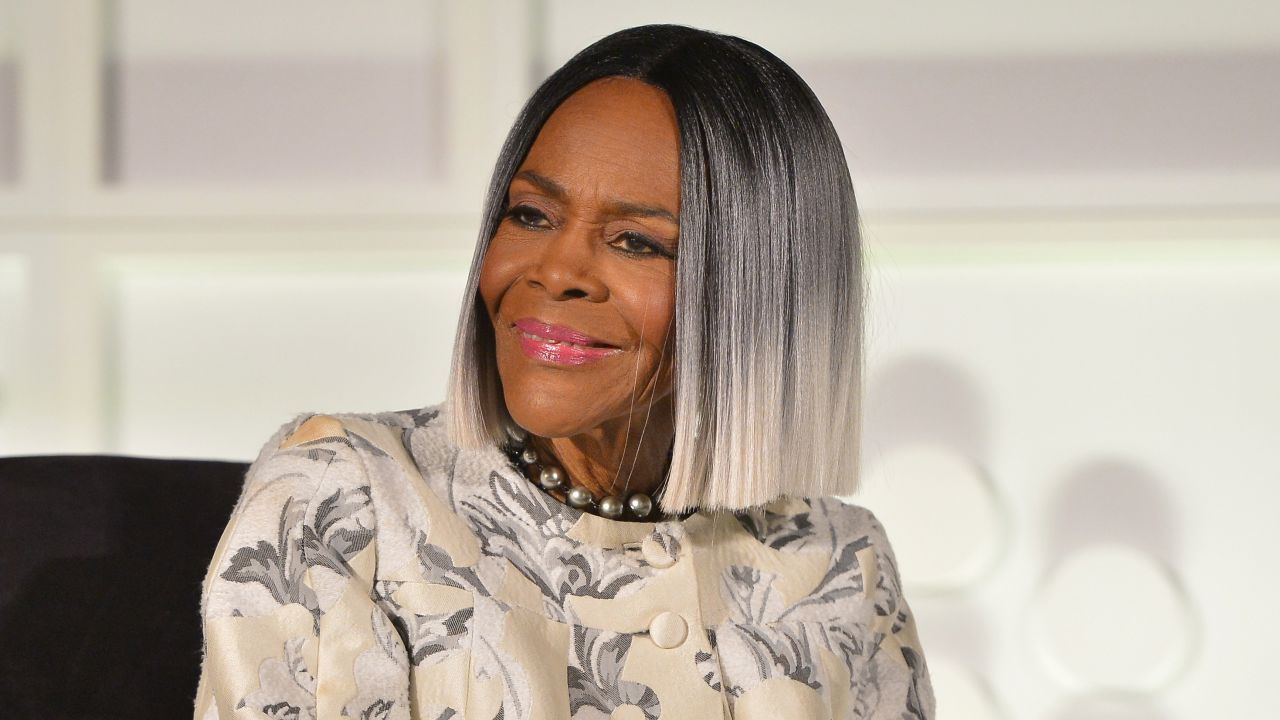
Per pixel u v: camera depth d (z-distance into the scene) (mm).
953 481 6332
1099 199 6348
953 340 6461
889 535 6348
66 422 6305
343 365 6531
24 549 3244
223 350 6531
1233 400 6453
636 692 2957
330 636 2734
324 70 6527
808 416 3059
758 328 2951
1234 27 6473
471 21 6254
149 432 6508
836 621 3395
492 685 2811
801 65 6547
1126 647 6355
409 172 6527
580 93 2992
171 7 6520
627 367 2947
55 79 6324
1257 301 6453
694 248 2887
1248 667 6410
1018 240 6293
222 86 6531
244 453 6516
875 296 6402
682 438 2928
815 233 3043
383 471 2936
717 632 3158
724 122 2936
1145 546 6434
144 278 6539
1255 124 6465
